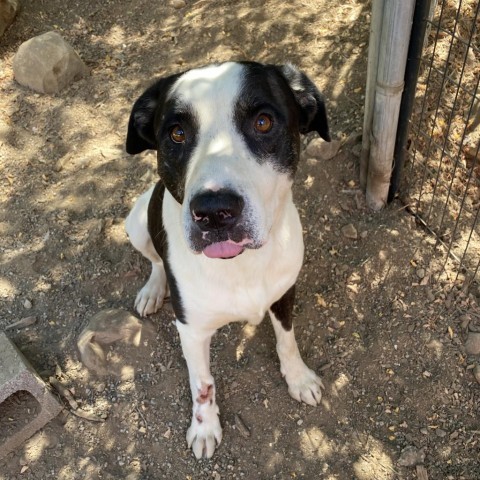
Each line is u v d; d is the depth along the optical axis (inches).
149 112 23.9
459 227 32.8
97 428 28.3
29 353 30.3
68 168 37.0
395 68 27.8
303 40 41.6
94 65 42.4
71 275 32.8
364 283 31.6
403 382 28.9
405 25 26.4
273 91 20.8
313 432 28.0
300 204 33.9
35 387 27.3
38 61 39.6
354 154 34.8
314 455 27.4
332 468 27.1
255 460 27.4
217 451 27.6
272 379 29.4
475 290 31.0
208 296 23.2
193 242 18.7
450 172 34.4
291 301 26.5
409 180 33.9
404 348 29.8
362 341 30.2
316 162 34.7
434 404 28.4
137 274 32.9
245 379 29.5
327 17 42.8
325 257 32.5
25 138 38.3
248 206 18.2
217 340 30.6
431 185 33.9
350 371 29.5
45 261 33.3
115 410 28.8
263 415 28.5
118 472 27.3
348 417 28.3
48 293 32.3
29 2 46.1
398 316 30.6
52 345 30.6
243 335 30.7
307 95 23.1
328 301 31.3
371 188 33.1
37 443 28.0
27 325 31.2
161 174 22.0
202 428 27.4
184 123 20.0
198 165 18.7
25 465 27.6
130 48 43.5
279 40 42.0
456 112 35.7
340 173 34.7
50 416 28.2
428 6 26.4
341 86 38.3
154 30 44.5
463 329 30.0
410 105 29.9
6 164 37.2
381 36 27.5
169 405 28.8
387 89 28.6
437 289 31.1
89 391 29.3
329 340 30.4
